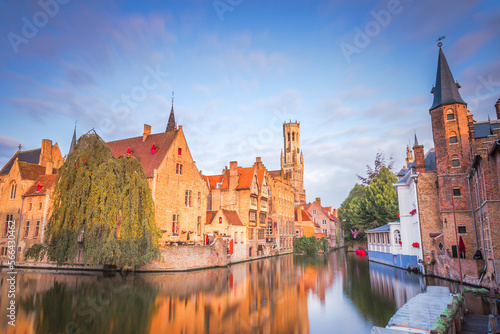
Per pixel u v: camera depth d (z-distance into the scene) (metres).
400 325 13.02
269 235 62.19
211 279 29.86
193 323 15.91
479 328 14.34
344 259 55.31
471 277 26.19
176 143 43.31
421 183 34.16
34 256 28.17
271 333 14.40
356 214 70.00
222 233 45.84
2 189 45.91
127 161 31.50
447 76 32.84
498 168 22.58
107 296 21.94
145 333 14.38
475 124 31.34
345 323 15.87
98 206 27.16
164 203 40.38
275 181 66.62
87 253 26.70
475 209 28.86
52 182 42.84
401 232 38.91
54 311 17.97
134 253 29.16
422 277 31.38
